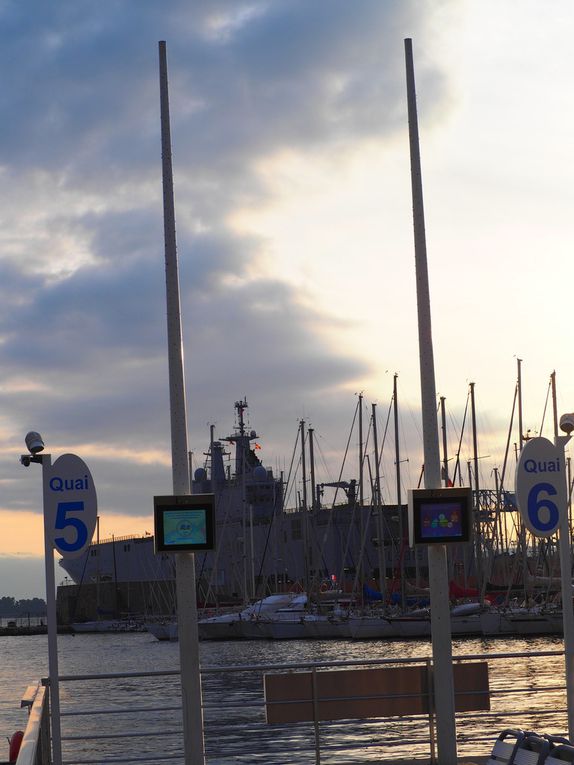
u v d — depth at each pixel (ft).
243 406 650.02
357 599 423.64
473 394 370.73
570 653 51.75
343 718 52.19
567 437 52.60
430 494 51.19
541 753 36.01
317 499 594.65
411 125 54.29
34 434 48.34
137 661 383.04
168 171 51.67
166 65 52.49
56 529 48.08
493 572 438.81
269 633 391.65
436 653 51.31
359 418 389.19
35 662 436.76
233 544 597.52
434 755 52.95
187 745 48.34
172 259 50.85
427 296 52.95
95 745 128.26
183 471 49.49
